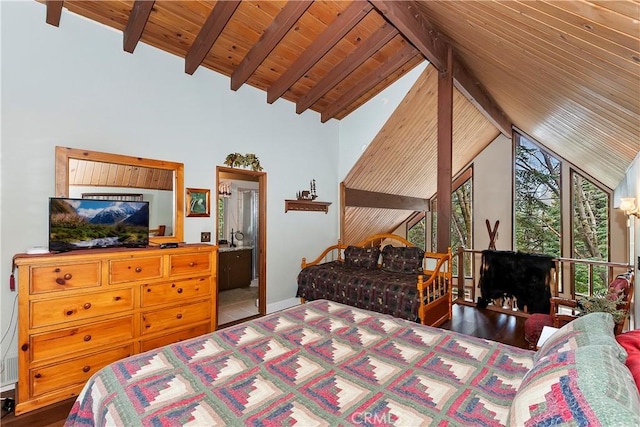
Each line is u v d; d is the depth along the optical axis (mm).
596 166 5027
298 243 5070
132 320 2582
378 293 3814
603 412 709
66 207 2465
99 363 2402
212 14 2967
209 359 1484
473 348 1616
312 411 1097
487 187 7730
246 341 1695
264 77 4219
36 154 2629
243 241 6625
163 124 3434
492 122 6102
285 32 3205
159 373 1348
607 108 2312
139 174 3240
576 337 1188
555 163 7180
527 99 3633
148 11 2727
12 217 2520
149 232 3268
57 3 2564
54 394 2199
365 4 3021
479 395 1192
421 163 6434
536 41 1957
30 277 2111
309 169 5242
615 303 2500
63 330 2242
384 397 1186
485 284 4559
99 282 2402
